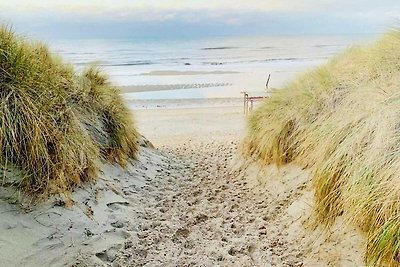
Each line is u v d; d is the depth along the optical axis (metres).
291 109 6.01
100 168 5.29
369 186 3.22
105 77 7.23
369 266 3.01
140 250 3.89
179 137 12.05
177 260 3.72
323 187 3.86
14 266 3.13
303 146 5.20
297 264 3.59
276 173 5.70
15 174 3.79
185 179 6.75
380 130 3.48
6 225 3.43
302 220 4.17
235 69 35.84
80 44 68.88
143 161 7.13
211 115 16.45
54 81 4.87
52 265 3.32
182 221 4.70
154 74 32.81
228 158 8.30
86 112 5.72
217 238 4.23
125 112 7.11
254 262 3.71
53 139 4.12
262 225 4.48
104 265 3.51
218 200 5.50
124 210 4.67
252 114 7.64
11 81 4.09
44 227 3.63
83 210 4.14
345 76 5.44
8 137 3.79
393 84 4.05
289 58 45.53
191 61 44.06
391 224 2.85
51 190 3.94
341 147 3.78
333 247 3.49
